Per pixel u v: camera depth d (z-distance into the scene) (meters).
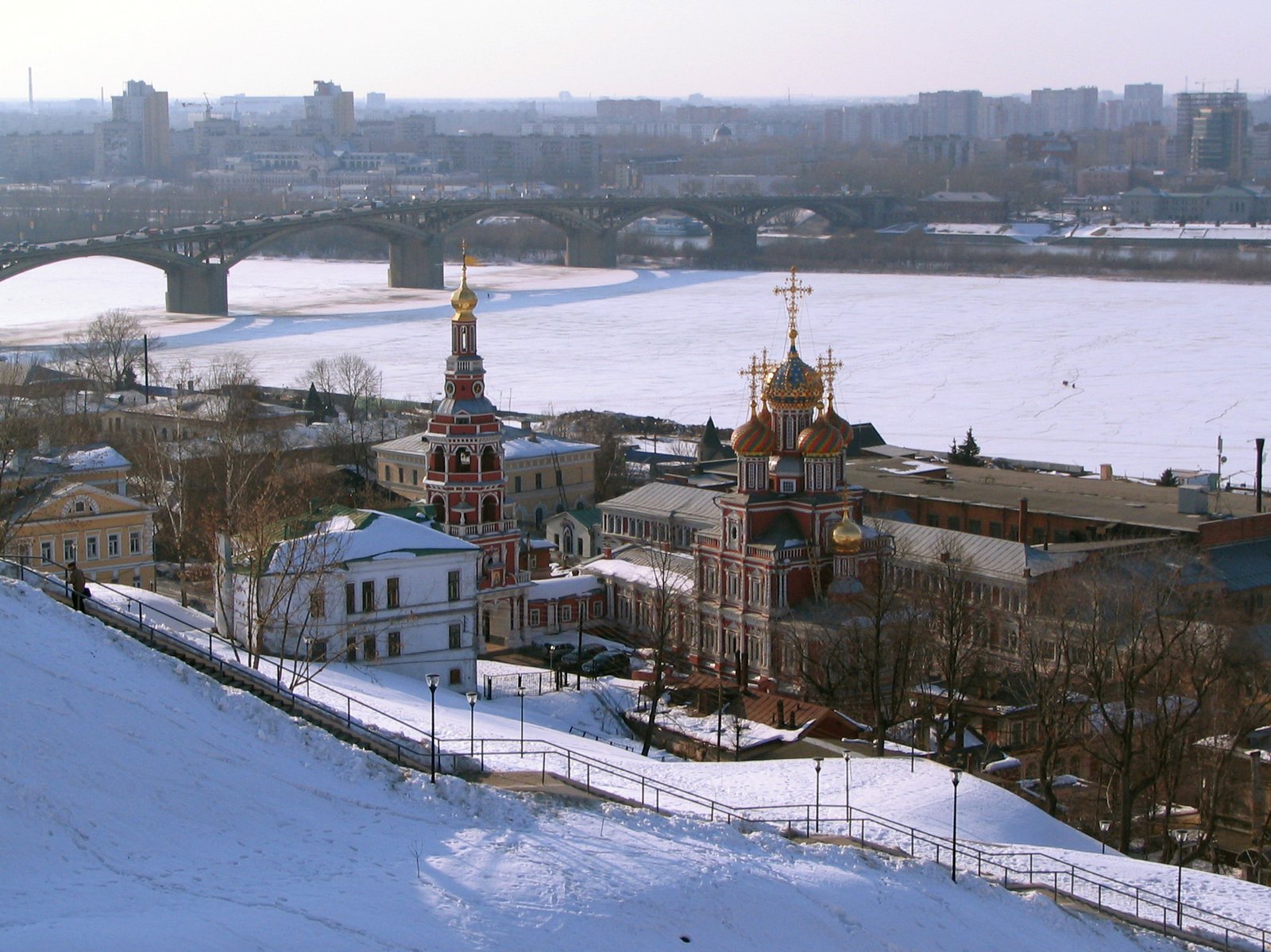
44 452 175.00
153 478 195.88
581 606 167.62
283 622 129.25
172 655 96.12
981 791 102.94
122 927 63.12
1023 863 91.06
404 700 117.06
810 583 152.38
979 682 140.38
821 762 107.06
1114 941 81.19
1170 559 161.00
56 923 62.75
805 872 79.31
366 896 69.44
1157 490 198.88
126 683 83.00
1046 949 78.88
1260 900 89.94
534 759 96.75
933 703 131.25
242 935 64.25
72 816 71.69
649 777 99.56
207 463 196.25
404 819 77.94
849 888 78.62
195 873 69.56
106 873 68.44
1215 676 125.12
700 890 75.00
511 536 163.62
